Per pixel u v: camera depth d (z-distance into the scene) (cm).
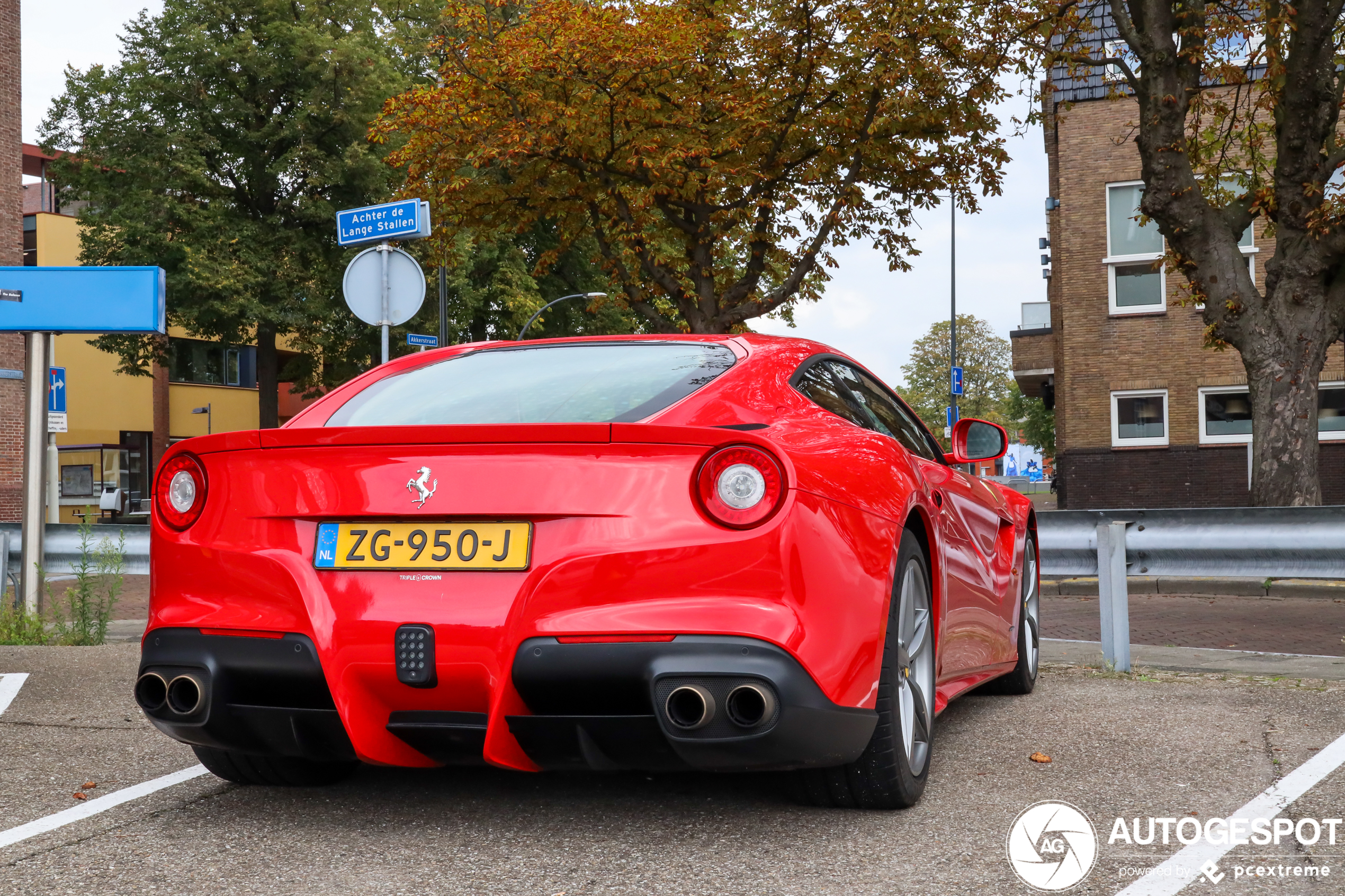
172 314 2906
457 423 314
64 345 3838
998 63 1535
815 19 1614
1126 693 502
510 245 3192
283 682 286
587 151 1631
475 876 265
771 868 266
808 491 276
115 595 734
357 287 820
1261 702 468
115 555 738
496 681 270
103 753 397
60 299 712
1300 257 1218
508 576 274
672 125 1644
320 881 263
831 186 1739
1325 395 2036
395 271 811
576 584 269
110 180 2972
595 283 3419
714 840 288
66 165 3031
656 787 340
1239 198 1302
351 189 3000
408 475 283
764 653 262
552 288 3412
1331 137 1276
